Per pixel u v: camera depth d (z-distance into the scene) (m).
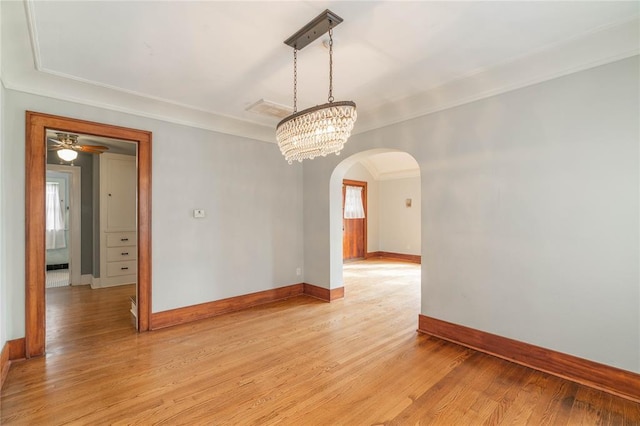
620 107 2.02
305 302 4.18
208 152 3.64
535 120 2.38
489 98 2.64
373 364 2.45
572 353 2.21
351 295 4.55
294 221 4.54
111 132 2.97
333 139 1.94
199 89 2.85
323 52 2.21
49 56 2.23
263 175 4.17
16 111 2.50
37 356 2.57
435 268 3.02
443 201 2.96
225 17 1.79
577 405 1.92
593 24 1.89
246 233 3.98
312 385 2.16
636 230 1.98
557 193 2.28
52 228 7.13
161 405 1.93
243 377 2.26
